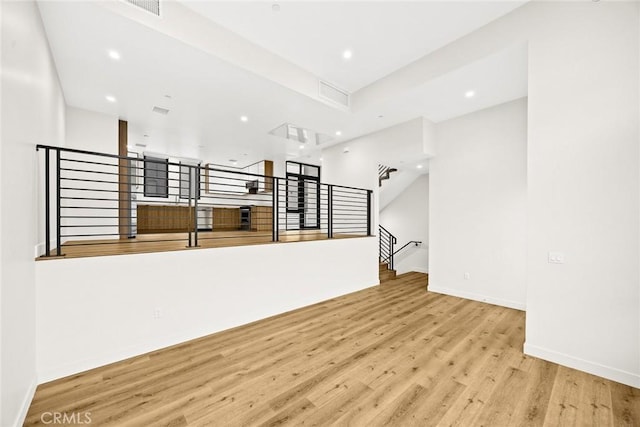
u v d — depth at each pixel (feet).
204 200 25.98
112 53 8.80
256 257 10.72
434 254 15.44
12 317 4.85
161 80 10.52
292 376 6.83
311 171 27.58
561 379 6.82
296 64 11.54
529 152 8.24
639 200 6.57
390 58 11.21
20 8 5.51
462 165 14.32
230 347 8.37
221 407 5.67
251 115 14.20
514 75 10.41
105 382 6.49
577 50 7.48
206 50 8.79
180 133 17.11
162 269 8.32
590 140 7.25
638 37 6.63
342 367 7.27
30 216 6.07
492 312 11.85
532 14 8.29
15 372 4.97
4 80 4.62
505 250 12.80
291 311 11.82
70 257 6.85
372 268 16.57
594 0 7.25
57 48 8.46
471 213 13.97
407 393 6.20
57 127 9.95
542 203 7.98
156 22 7.77
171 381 6.57
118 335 7.50
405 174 20.68
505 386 6.51
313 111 13.64
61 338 6.69
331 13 8.71
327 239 13.69
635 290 6.59
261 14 8.72
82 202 12.98
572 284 7.45
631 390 6.38
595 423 5.34
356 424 5.23
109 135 13.84
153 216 22.02
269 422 5.26
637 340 6.54
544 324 7.88
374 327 10.08
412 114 14.15
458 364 7.50
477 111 13.75
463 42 9.87
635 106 6.64
